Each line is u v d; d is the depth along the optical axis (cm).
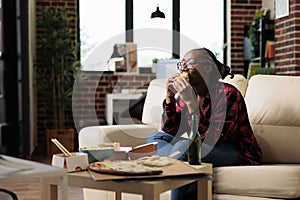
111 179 196
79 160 217
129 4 802
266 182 270
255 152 288
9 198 262
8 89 642
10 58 643
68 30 716
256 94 315
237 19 805
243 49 807
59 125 710
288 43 677
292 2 665
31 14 691
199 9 822
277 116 304
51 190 224
